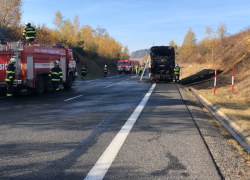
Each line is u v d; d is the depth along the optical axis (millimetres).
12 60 10195
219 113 7832
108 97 10977
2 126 5641
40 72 12391
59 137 4746
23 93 13078
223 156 3779
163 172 3166
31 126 5637
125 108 7965
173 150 3998
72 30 41281
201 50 42312
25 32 12914
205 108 8648
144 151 3945
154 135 4855
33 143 4375
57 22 39688
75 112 7355
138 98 10484
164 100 9820
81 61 47000
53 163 3457
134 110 7578
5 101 9859
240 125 5895
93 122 6000
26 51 11180
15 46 10859
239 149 4195
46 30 32219
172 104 8773
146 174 3105
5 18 25094
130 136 4793
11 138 4688
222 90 12805
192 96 11523
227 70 19188
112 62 71000
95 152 3906
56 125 5715
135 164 3422
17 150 4004
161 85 18094
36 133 5039
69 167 3318
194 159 3615
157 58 21156
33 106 8547
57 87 11242
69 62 16172
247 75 13820
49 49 13492
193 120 6188
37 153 3863
